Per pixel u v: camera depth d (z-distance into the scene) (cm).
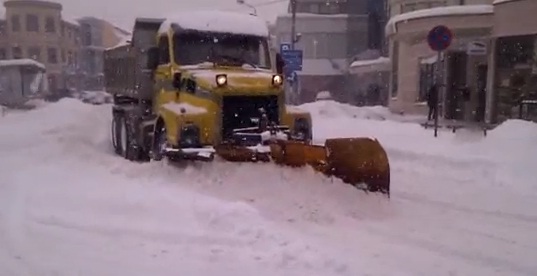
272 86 991
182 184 912
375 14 5169
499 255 630
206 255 609
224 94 959
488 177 1070
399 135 1588
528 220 777
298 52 2297
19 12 6750
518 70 2155
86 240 662
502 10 2095
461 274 571
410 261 605
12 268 576
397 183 1040
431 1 3189
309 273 560
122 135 1416
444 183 1037
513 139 1230
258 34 1155
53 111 2205
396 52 3070
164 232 682
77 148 1400
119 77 1440
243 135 928
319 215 754
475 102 2455
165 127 1018
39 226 715
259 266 577
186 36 1109
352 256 614
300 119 1015
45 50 6856
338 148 825
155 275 555
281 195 803
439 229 729
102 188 910
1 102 4403
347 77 5047
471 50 2195
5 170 1103
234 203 759
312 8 5325
